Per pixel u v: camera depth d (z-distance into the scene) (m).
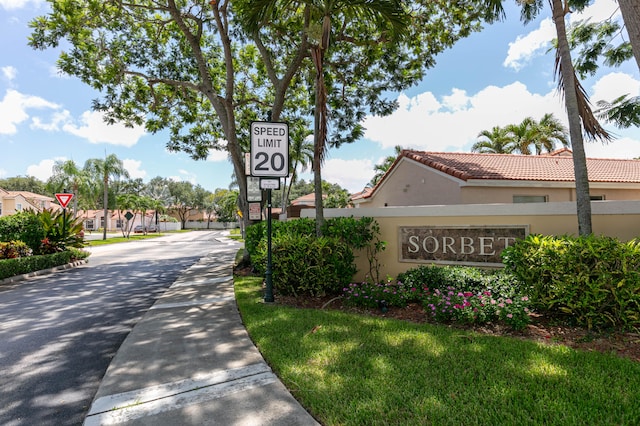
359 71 12.95
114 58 12.95
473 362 3.62
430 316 5.29
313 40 7.77
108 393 3.40
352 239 7.23
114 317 6.42
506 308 4.60
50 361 4.42
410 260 7.21
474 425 2.61
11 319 6.34
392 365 3.64
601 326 4.39
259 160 6.70
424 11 11.23
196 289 8.59
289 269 6.74
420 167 13.84
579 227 5.33
